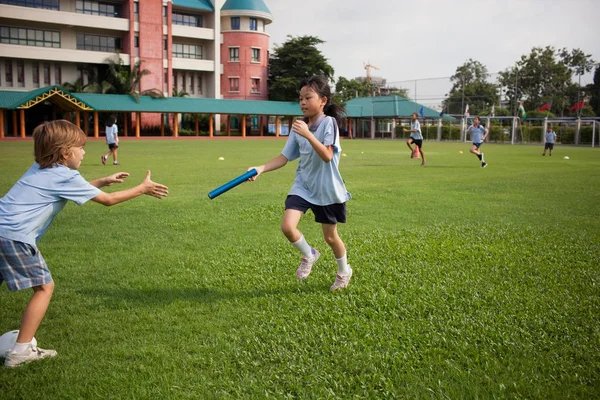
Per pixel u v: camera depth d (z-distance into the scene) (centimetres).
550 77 5175
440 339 308
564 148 3541
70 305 367
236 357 287
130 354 290
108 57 4619
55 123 293
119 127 4691
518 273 446
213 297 388
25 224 276
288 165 1711
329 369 273
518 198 930
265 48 5603
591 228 659
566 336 313
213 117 5312
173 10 5131
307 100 379
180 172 1374
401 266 465
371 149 2969
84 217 698
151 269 459
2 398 246
